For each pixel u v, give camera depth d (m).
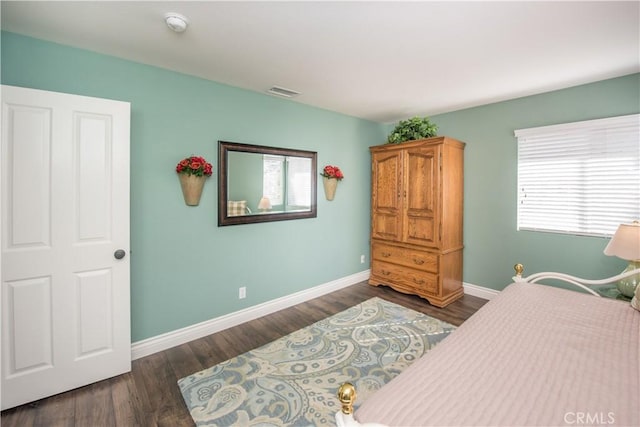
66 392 1.91
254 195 2.97
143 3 1.55
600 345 1.32
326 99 3.21
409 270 3.57
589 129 2.74
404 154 3.55
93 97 2.01
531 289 2.09
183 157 2.49
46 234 1.83
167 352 2.40
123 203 2.06
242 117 2.85
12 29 1.79
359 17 1.68
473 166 3.53
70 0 1.52
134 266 2.29
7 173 1.71
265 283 3.12
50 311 1.85
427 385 1.07
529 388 1.04
